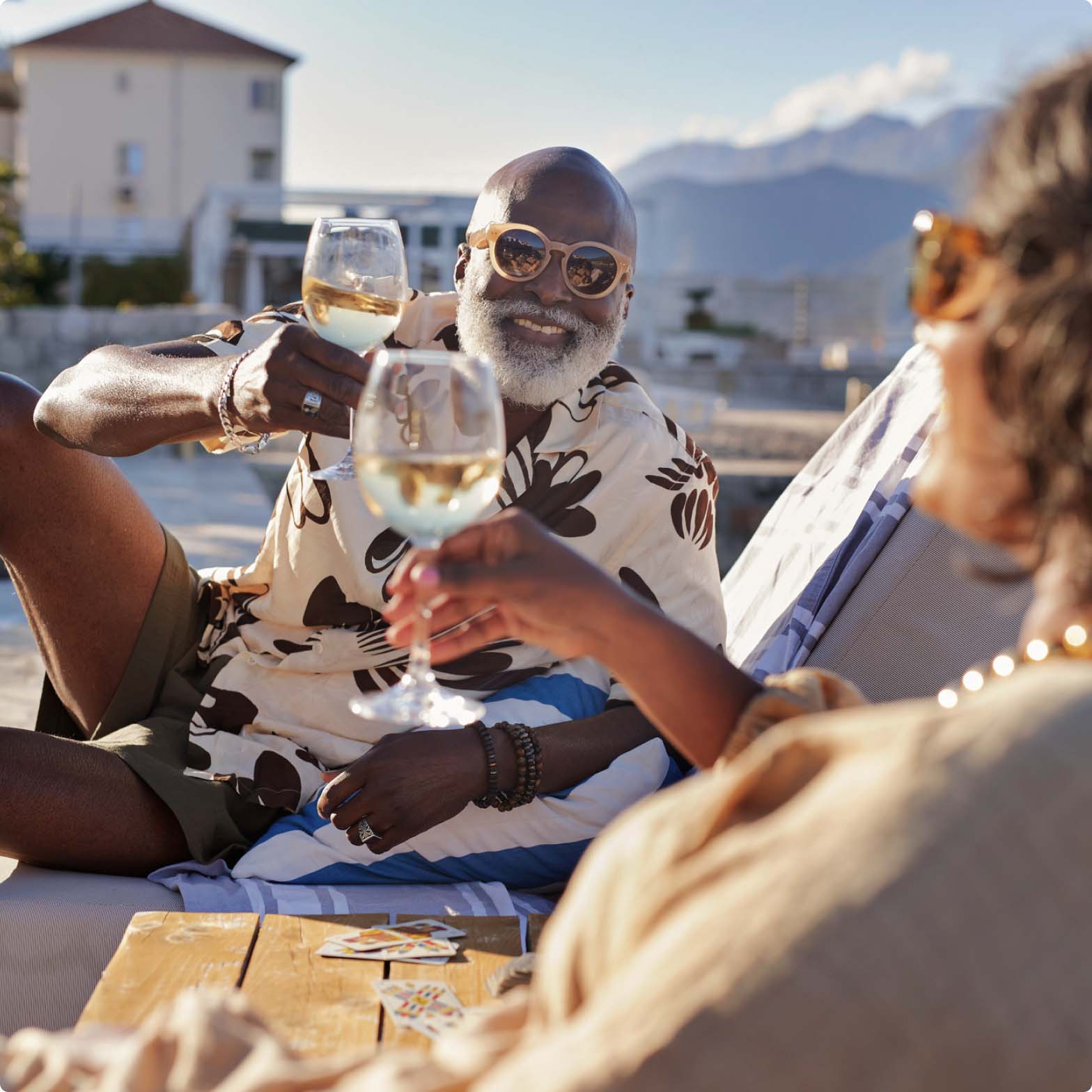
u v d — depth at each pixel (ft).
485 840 6.77
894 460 8.24
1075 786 1.61
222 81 153.17
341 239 6.26
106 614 7.80
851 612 8.02
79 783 6.65
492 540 3.40
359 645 7.34
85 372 6.89
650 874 1.94
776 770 1.93
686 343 111.65
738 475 38.06
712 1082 1.52
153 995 4.39
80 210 152.87
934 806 1.62
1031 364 1.96
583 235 7.51
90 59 150.92
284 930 5.08
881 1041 1.51
